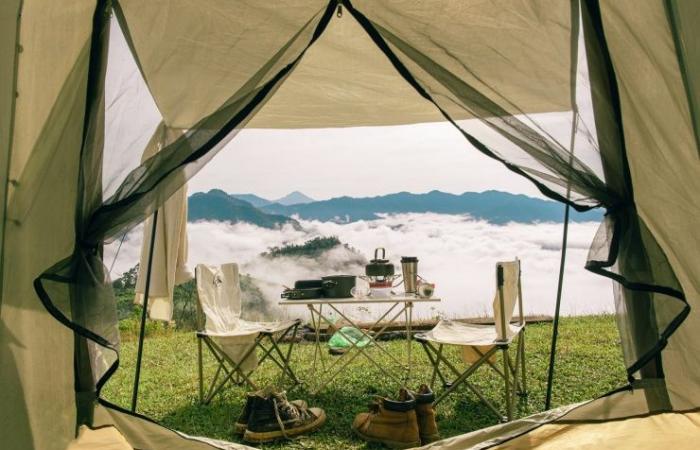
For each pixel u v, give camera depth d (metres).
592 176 2.06
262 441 2.62
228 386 3.76
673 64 2.16
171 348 5.31
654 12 2.18
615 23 2.17
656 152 2.13
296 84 3.70
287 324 3.53
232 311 3.66
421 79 2.13
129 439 2.08
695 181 2.10
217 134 1.95
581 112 2.11
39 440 1.94
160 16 2.10
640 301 2.07
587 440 2.01
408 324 4.00
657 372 2.10
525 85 2.14
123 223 1.98
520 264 3.14
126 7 2.09
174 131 2.05
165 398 3.51
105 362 2.12
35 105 2.05
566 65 2.13
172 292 3.47
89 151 1.99
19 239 1.98
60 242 1.97
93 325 1.93
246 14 2.10
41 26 2.08
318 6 2.11
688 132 2.13
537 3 2.16
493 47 2.14
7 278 1.95
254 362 3.63
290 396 3.42
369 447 2.53
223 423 2.96
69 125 2.02
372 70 3.47
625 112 2.14
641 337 2.07
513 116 2.10
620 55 2.16
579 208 2.16
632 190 2.07
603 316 6.38
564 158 2.08
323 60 3.35
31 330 1.97
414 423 2.52
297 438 2.67
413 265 3.54
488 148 2.15
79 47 2.07
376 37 2.11
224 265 3.75
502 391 3.40
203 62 2.08
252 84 1.98
